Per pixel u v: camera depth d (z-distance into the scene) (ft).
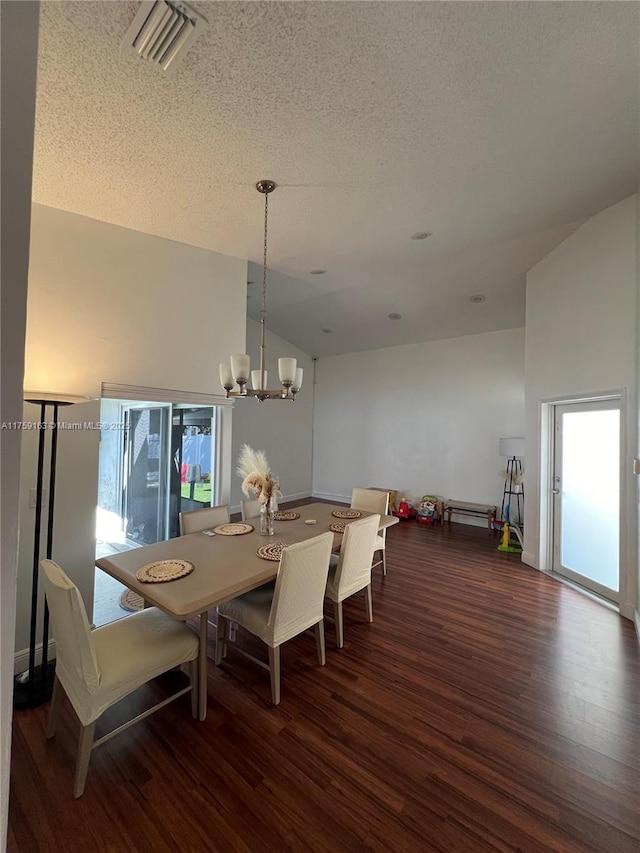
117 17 4.15
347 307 18.43
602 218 10.60
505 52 4.84
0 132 2.24
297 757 5.56
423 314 18.25
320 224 9.48
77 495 8.45
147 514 12.99
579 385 11.52
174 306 10.48
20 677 7.31
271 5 4.11
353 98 5.45
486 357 19.34
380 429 23.08
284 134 6.16
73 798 4.91
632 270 9.84
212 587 6.02
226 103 5.43
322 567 7.29
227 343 11.95
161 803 4.86
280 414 23.31
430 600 10.84
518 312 17.11
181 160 6.73
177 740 5.85
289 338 23.30
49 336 8.10
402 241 10.66
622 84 5.43
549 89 5.48
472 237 10.61
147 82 4.99
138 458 12.60
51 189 7.52
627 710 6.56
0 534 2.22
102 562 7.06
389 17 4.31
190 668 6.29
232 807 4.82
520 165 7.39
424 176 7.56
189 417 13.87
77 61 4.63
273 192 7.91
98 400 8.82
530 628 9.29
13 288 2.31
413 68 4.99
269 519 9.02
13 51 2.30
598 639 8.80
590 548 11.60
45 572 5.53
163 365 10.24
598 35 4.64
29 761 5.48
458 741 5.88
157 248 10.08
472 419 19.69
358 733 6.02
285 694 6.90
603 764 5.49
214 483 12.65
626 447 9.98
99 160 6.68
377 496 12.66
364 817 4.72
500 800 4.95
